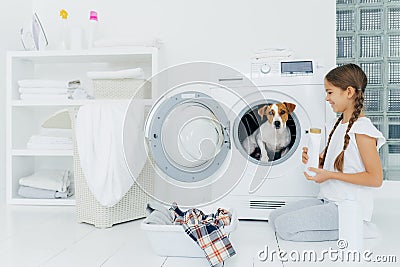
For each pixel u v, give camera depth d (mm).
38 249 1720
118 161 2021
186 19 2896
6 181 2701
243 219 2262
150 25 2930
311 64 2186
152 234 1608
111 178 2016
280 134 2193
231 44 2852
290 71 2188
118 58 2781
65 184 2730
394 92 2908
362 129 1810
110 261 1573
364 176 1799
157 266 1519
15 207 2592
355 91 1879
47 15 3055
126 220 2199
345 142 1860
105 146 2016
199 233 1506
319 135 1909
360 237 1635
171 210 1795
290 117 2188
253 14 2826
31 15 3090
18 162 2781
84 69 3002
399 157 2893
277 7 2803
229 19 2852
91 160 2016
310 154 1920
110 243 1816
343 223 1653
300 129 2184
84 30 2977
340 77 1880
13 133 2727
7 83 2701
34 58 2785
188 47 2895
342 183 1879
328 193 1933
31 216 2340
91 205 2109
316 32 2768
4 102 2895
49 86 2650
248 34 2834
